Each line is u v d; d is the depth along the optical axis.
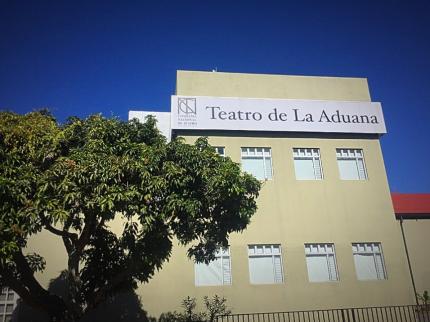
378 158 19.48
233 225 11.31
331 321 16.64
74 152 10.15
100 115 11.32
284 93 19.86
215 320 15.66
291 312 15.66
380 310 16.56
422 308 16.84
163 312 15.98
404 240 18.80
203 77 19.52
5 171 9.38
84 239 11.12
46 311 11.28
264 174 18.53
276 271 17.16
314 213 18.08
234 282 16.58
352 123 19.56
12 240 8.93
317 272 17.47
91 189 9.66
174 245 16.72
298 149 19.28
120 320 15.73
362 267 17.88
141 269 11.73
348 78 20.70
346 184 18.80
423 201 20.34
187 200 10.20
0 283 11.56
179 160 10.81
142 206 9.92
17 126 10.27
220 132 18.69
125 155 10.28
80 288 11.46
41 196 9.22
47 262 16.06
